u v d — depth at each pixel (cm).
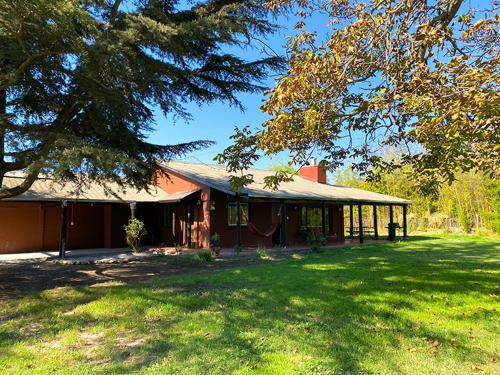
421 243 1975
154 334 489
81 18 676
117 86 890
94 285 845
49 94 910
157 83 910
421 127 356
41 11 627
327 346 446
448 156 490
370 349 442
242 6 921
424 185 646
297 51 509
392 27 449
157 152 1086
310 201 1848
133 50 878
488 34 407
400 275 895
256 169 2362
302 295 687
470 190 2734
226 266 1129
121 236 1855
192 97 1122
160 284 795
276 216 1931
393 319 557
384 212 3247
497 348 454
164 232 1956
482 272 939
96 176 875
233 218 1752
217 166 2233
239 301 645
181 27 869
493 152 405
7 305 648
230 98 1124
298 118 464
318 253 1485
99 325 529
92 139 987
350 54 442
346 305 622
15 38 702
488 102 307
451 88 352
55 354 427
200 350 430
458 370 392
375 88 448
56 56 828
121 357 417
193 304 628
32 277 978
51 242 1705
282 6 662
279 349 435
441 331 511
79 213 1788
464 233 2684
